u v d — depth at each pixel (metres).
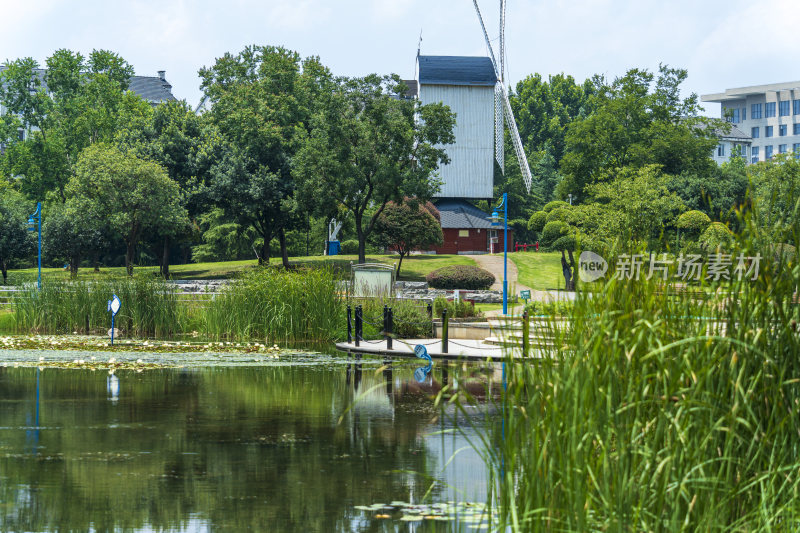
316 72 67.25
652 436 5.42
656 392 5.34
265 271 32.97
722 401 5.35
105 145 63.28
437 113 58.84
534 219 62.69
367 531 7.38
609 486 5.27
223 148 64.75
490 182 86.12
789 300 5.60
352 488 9.03
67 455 10.66
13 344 26.94
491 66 87.12
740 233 5.82
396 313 31.20
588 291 5.90
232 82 69.81
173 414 14.00
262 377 19.31
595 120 73.62
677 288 6.04
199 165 64.00
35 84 79.88
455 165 85.44
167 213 58.91
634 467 5.17
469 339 29.47
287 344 29.16
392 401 15.66
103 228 65.81
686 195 64.12
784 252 5.66
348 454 10.81
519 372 5.99
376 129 57.91
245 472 9.75
